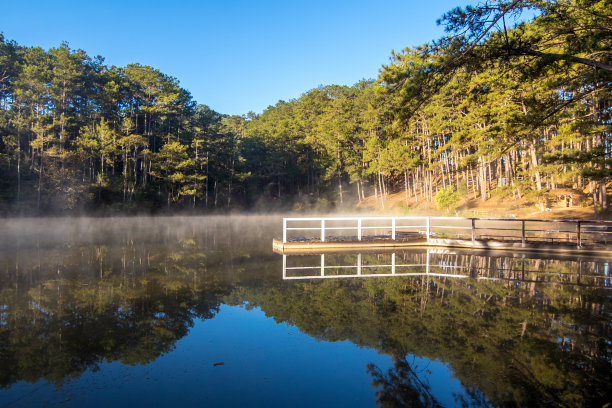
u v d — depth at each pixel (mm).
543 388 3613
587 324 5457
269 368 4098
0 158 35094
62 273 9391
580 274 9398
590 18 8062
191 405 3305
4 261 11188
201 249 14562
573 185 30875
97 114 43812
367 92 57062
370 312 6117
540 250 13977
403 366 4133
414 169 48531
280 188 66562
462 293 7387
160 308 6332
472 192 45031
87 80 44000
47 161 36312
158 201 45625
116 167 48656
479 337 4980
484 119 26078
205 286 8023
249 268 10297
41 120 37781
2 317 5777
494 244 14844
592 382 3727
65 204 35812
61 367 4086
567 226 24625
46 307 6340
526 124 9789
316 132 64312
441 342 4805
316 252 13859
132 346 4695
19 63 39469
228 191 57094
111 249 14266
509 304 6547
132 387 3635
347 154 57125
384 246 15383
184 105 51094
